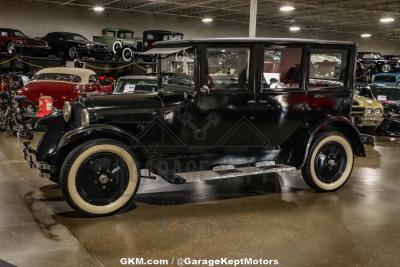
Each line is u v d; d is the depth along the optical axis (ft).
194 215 13.89
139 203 15.10
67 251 10.93
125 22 71.67
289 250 11.25
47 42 52.75
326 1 46.80
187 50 14.47
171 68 15.93
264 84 15.06
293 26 79.56
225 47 14.33
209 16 69.82
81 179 13.15
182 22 76.74
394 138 32.65
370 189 17.38
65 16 66.64
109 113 14.08
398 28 76.28
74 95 34.32
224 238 11.99
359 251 11.25
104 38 55.67
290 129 15.83
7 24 62.49
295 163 16.01
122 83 27.96
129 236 12.01
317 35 91.61
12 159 21.39
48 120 15.57
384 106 33.45
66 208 14.33
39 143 15.29
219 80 14.49
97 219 13.34
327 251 11.22
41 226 12.64
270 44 14.76
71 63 47.80
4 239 11.62
